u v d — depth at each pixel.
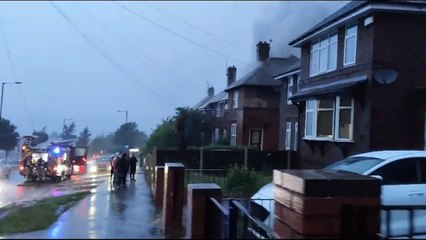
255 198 8.73
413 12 16.55
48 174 29.94
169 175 8.66
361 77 17.23
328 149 20.28
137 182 22.08
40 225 8.71
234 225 6.61
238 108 37.81
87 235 7.45
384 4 16.22
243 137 36.41
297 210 5.41
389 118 16.48
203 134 41.47
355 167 8.86
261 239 6.89
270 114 36.69
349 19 17.89
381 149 16.36
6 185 26.91
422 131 16.44
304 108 23.62
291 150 26.97
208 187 7.01
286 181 5.90
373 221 5.24
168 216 8.48
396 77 16.56
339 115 18.73
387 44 16.64
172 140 38.28
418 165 8.58
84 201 13.28
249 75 38.03
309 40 22.53
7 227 8.60
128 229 8.23
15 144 59.53
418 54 16.77
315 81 21.94
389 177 8.41
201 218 6.89
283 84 31.50
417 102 16.34
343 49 19.09
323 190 5.28
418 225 8.12
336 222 5.25
